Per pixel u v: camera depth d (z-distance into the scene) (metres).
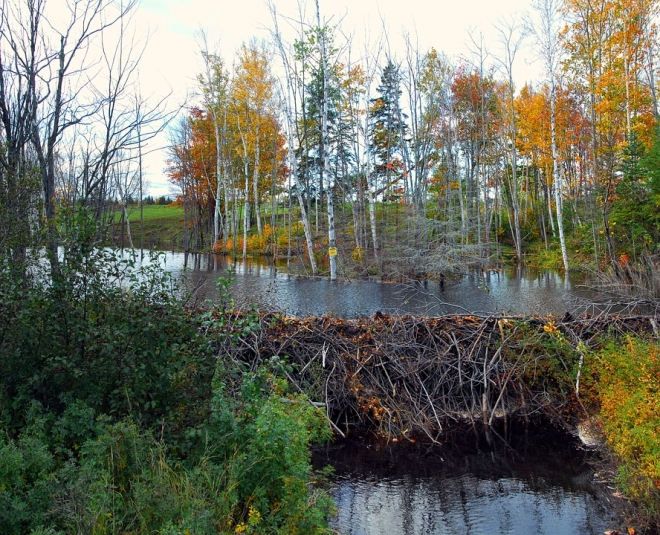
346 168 27.41
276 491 3.94
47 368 3.99
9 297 3.99
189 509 3.19
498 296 14.84
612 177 19.62
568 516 5.15
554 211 33.97
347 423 7.27
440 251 18.75
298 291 16.03
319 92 23.23
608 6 20.98
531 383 7.62
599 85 21.14
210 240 39.31
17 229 4.39
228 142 34.69
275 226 37.28
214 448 3.96
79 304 4.25
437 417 7.31
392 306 13.16
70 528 3.04
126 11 7.28
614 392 6.32
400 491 5.69
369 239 25.89
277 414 4.75
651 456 5.00
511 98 27.25
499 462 6.42
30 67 6.02
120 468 3.54
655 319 8.05
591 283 16.97
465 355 7.75
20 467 3.25
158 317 4.25
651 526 4.83
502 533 4.84
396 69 24.31
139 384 4.03
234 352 7.08
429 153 26.91
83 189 7.66
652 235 17.80
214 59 30.73
